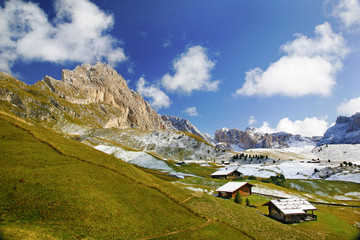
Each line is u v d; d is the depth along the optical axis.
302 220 69.56
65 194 34.25
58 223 28.62
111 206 36.25
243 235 44.00
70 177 39.38
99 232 29.81
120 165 56.22
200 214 47.69
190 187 107.81
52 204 31.41
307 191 149.62
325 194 143.62
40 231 25.72
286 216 66.94
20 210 28.55
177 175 149.62
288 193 116.06
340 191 147.62
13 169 36.06
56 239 25.30
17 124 53.03
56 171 39.88
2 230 23.33
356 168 197.25
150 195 46.22
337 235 58.00
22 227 25.38
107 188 41.25
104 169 48.88
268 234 49.16
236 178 154.00
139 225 34.72
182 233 36.22
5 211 27.52
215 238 37.56
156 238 32.59
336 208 97.12
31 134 51.56
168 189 58.50
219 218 49.62
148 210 40.16
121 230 31.91
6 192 30.70
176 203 48.56
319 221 69.44
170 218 40.44
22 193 31.41
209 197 64.31
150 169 173.50
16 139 47.09
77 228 28.98
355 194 140.62
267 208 81.50
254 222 54.06
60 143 54.78
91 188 38.69
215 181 125.12
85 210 32.75
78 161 47.78
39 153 44.44
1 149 41.03
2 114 55.47
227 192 94.06
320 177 189.00
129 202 39.97
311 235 55.28
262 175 189.75
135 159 191.50
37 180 35.22
